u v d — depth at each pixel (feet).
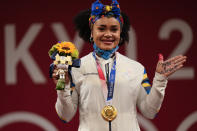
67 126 37.24
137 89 17.31
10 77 37.81
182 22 36.94
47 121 37.52
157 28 37.01
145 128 36.11
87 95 17.01
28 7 38.11
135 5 37.32
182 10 37.01
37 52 37.70
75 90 17.35
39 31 37.83
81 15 19.27
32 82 37.63
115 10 17.11
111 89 16.94
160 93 16.51
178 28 36.91
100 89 16.97
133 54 36.63
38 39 37.78
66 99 16.55
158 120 36.42
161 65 16.57
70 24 37.70
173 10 37.06
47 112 37.58
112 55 17.92
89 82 17.10
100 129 16.62
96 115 16.78
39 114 37.58
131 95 17.11
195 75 36.52
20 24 38.04
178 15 37.01
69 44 16.67
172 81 36.65
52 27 37.83
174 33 36.91
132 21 37.11
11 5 38.52
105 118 16.48
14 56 37.81
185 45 36.73
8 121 37.81
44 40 37.73
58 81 15.99
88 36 19.42
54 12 37.96
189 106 36.60
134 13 37.24
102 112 16.56
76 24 19.47
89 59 17.83
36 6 38.09
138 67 17.80
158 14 37.11
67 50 16.46
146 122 36.14
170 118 36.58
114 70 17.37
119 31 17.37
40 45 37.70
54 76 16.30
